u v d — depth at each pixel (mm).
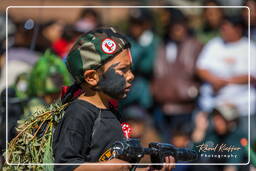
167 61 19344
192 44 19516
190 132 17172
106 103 7461
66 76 12023
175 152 7312
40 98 11859
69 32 18641
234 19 19234
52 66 12000
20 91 11898
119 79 7234
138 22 19516
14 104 11516
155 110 18797
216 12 19719
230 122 16688
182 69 19281
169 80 19203
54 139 7258
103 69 7234
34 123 7648
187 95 18984
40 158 7469
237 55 19172
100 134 7184
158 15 19984
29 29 18047
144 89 18672
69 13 23422
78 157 6930
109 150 6992
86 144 7117
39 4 21250
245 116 17703
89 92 7383
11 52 17422
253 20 19344
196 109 18938
